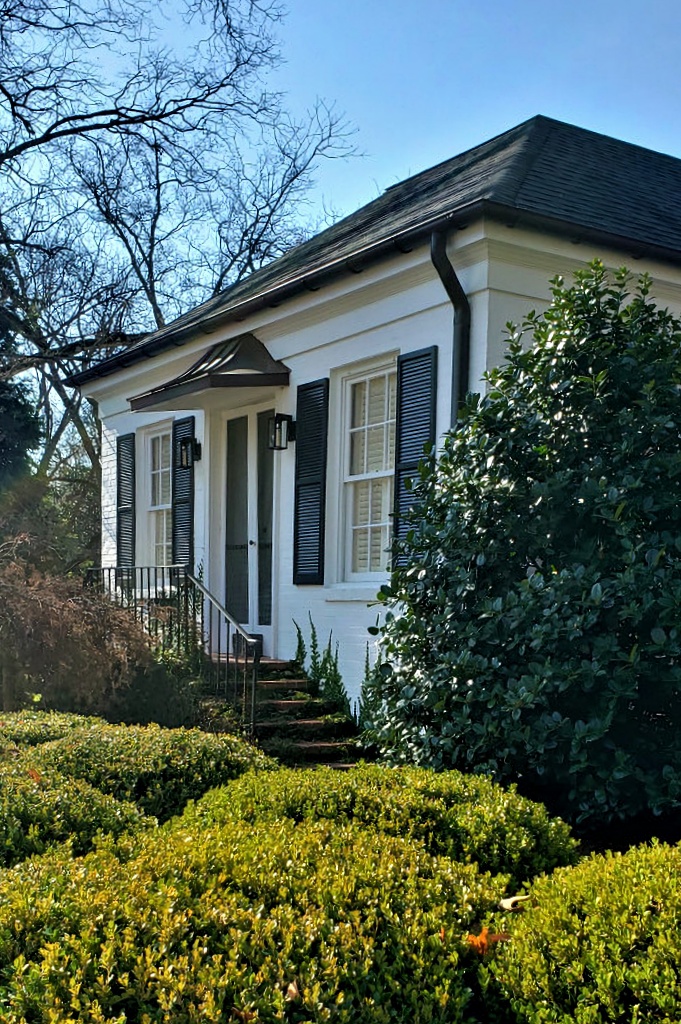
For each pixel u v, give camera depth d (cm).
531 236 645
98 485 2164
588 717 424
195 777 418
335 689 764
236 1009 185
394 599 538
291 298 812
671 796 391
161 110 1669
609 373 478
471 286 650
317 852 273
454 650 477
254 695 684
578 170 820
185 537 1022
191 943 209
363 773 390
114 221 2120
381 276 717
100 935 206
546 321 526
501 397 516
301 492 817
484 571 489
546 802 453
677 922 213
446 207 667
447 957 222
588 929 218
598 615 415
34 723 511
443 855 318
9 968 196
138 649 759
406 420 696
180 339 988
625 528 424
